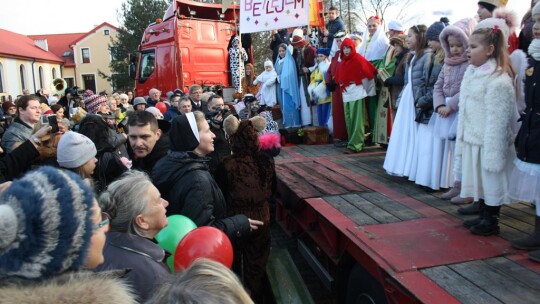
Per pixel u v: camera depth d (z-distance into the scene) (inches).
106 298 37.0
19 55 1285.7
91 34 1769.2
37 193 35.8
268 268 138.7
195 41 375.9
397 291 85.6
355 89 211.6
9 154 102.6
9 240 33.4
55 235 35.3
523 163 94.0
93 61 1784.0
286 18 241.6
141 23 1161.4
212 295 39.6
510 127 100.7
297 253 201.2
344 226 113.2
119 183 74.7
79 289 36.0
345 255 118.3
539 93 89.5
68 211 36.4
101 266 59.9
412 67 154.5
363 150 228.4
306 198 140.9
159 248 69.9
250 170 130.8
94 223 39.3
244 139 130.3
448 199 136.3
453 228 109.8
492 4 136.6
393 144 163.5
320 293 165.6
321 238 138.9
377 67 222.4
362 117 218.2
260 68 1040.2
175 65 370.0
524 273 83.4
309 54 267.7
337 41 250.4
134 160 139.5
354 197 141.6
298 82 269.6
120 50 1189.7
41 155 106.1
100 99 223.8
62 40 1940.2
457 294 75.2
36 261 34.7
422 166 146.2
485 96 100.7
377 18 225.9
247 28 251.6
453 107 130.5
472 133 105.3
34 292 34.5
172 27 368.8
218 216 107.7
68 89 392.2
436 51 146.1
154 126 122.0
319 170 182.7
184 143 103.1
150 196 74.8
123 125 215.5
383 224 114.3
